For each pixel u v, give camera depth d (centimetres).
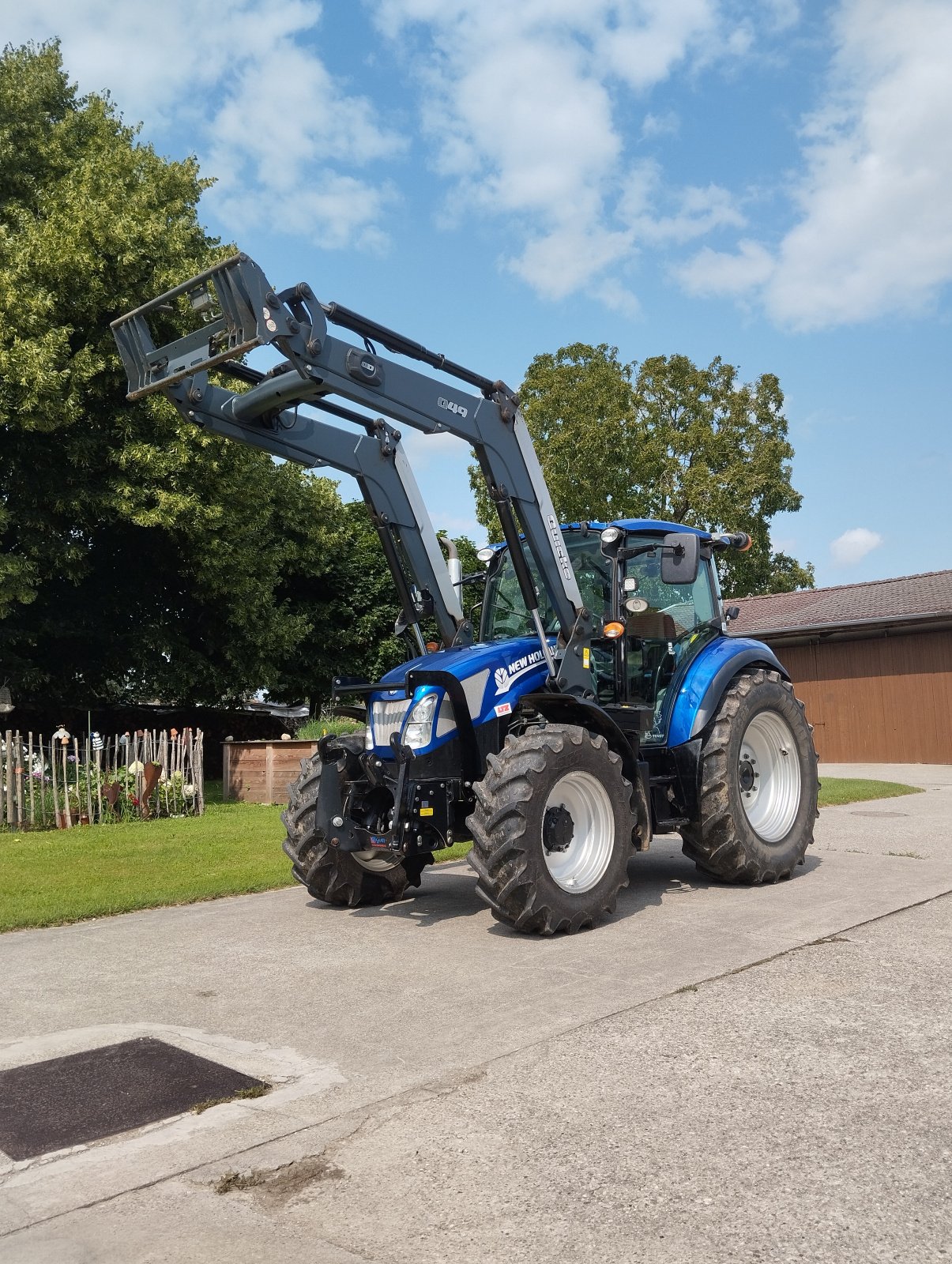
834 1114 314
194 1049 394
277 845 941
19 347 1410
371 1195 274
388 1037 400
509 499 623
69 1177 291
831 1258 236
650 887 703
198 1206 272
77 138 1852
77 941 589
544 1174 281
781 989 440
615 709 643
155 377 583
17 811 1121
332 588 2289
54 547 1596
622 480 3375
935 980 447
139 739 1351
